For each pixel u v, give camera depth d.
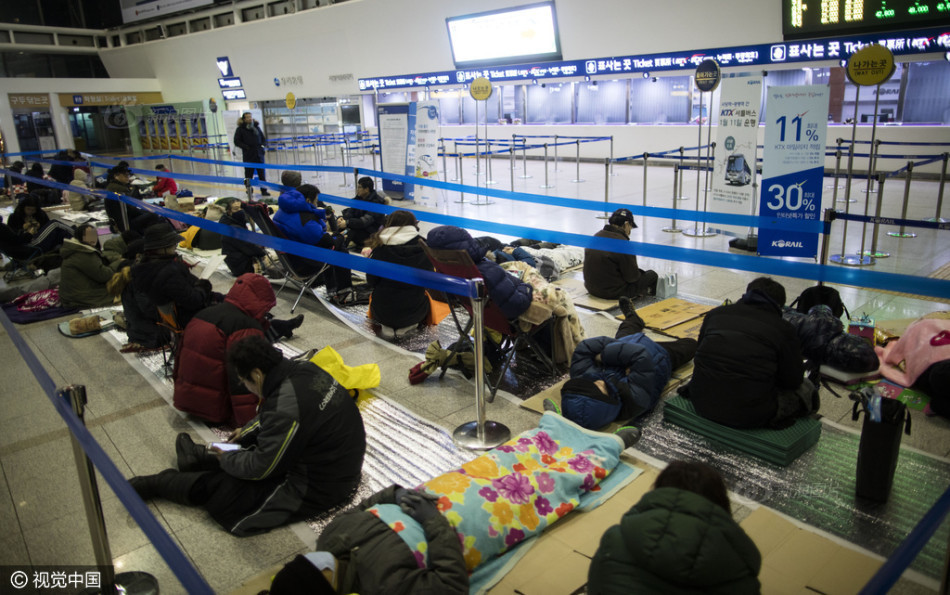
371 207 7.29
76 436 2.26
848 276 3.42
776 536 2.65
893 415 2.83
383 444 3.59
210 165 21.39
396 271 3.67
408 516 2.40
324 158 21.50
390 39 18.67
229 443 3.21
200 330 3.77
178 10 25.83
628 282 5.68
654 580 1.73
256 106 24.81
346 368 4.13
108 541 2.70
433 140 11.19
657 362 3.75
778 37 12.07
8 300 6.92
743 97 7.49
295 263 6.07
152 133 25.77
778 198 6.61
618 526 1.93
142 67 28.91
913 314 5.20
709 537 1.71
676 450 3.38
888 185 11.95
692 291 6.09
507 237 8.73
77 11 29.98
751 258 3.84
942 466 3.20
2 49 27.83
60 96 26.17
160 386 4.50
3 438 3.94
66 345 5.38
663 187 12.79
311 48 20.94
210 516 3.02
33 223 8.41
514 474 2.78
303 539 2.84
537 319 4.07
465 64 17.50
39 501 3.27
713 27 12.86
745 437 3.31
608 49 14.73
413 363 4.76
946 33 10.09
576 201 6.79
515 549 2.60
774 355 3.29
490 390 4.20
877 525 2.78
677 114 16.45
